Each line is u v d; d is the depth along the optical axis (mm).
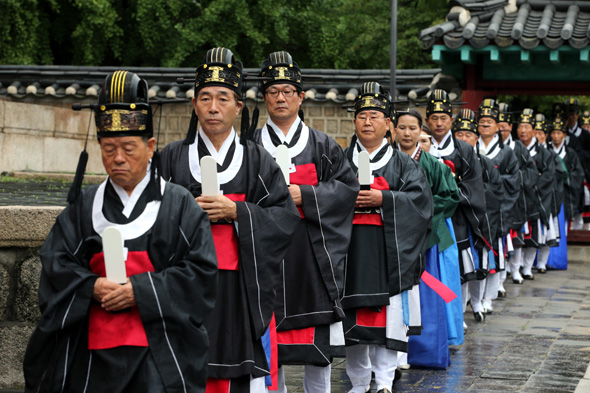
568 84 16953
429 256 8656
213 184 5340
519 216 13914
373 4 27016
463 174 10117
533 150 15820
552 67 16891
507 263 14984
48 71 18047
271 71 6656
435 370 8211
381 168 7574
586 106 27312
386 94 7656
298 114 6918
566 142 19250
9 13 24141
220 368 5340
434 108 10008
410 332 7383
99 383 4473
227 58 5594
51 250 4570
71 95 17953
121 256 4359
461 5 16422
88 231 4574
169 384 4441
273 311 5625
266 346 5594
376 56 25938
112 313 4473
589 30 15539
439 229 8750
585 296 13367
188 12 25688
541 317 11367
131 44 26453
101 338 4473
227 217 5375
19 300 6625
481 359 8703
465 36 15898
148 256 4520
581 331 10305
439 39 16312
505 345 9438
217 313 5383
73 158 17938
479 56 17031
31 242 6578
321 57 26547
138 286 4367
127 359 4441
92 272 4578
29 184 13578
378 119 7500
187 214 4602
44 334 4465
